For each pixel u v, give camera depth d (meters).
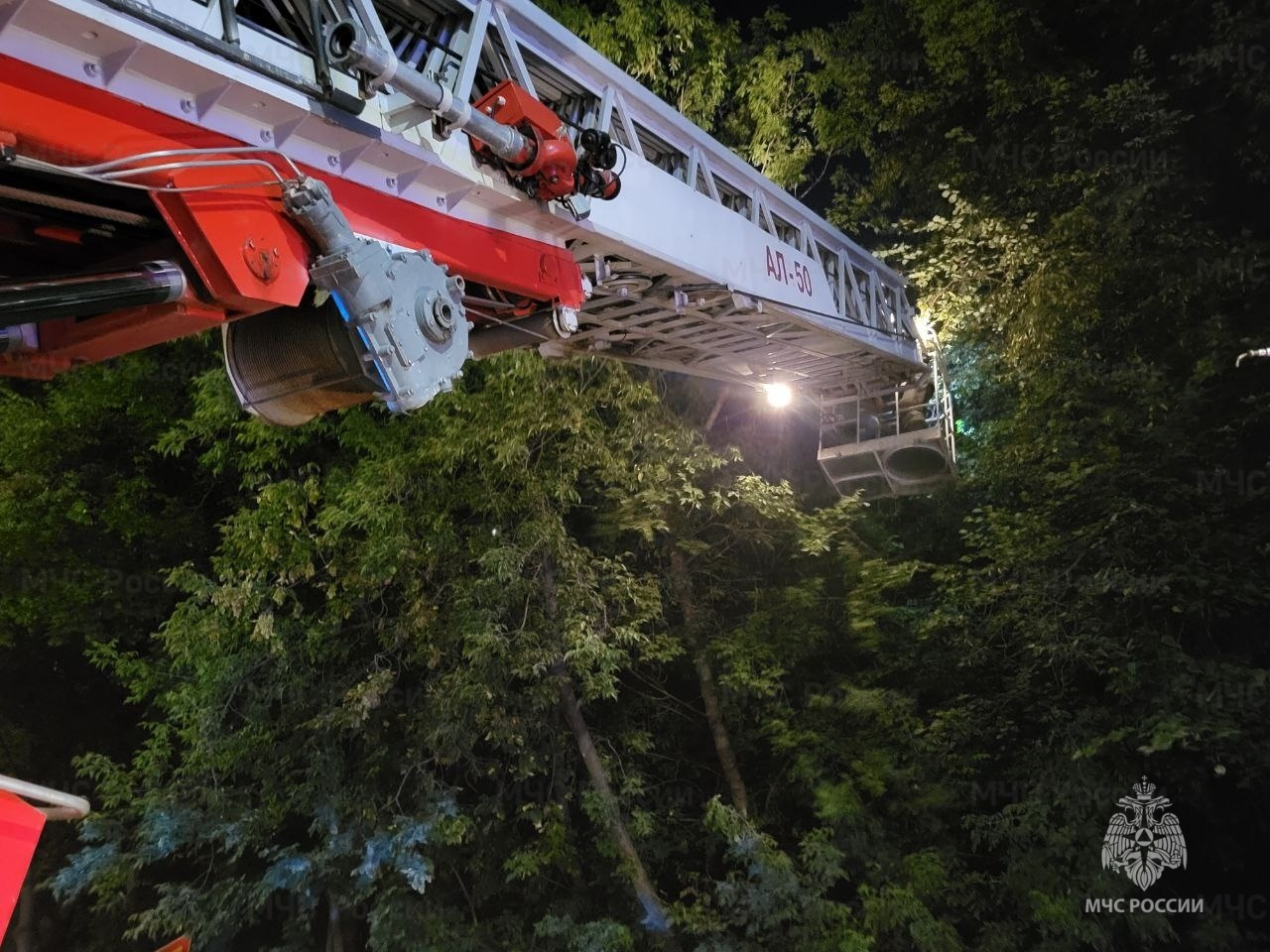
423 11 4.77
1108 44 14.39
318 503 12.65
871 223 15.38
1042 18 14.42
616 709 13.26
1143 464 11.79
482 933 11.89
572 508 13.06
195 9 3.36
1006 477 12.73
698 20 13.73
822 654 13.20
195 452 14.73
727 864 12.53
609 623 11.81
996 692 12.56
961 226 13.43
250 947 13.82
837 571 13.48
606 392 11.48
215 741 11.48
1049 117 13.61
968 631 12.28
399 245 4.20
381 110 4.11
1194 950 10.51
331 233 3.58
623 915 12.08
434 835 11.04
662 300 6.77
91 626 13.99
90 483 14.66
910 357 10.64
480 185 4.57
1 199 3.28
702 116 14.28
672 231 6.28
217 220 3.33
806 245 8.62
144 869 14.14
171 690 12.77
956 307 13.16
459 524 11.93
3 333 3.45
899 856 11.40
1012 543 11.88
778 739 12.07
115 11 3.03
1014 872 10.81
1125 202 12.23
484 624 10.84
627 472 11.66
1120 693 11.06
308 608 12.91
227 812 11.68
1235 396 12.28
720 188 7.58
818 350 9.26
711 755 13.70
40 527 13.95
